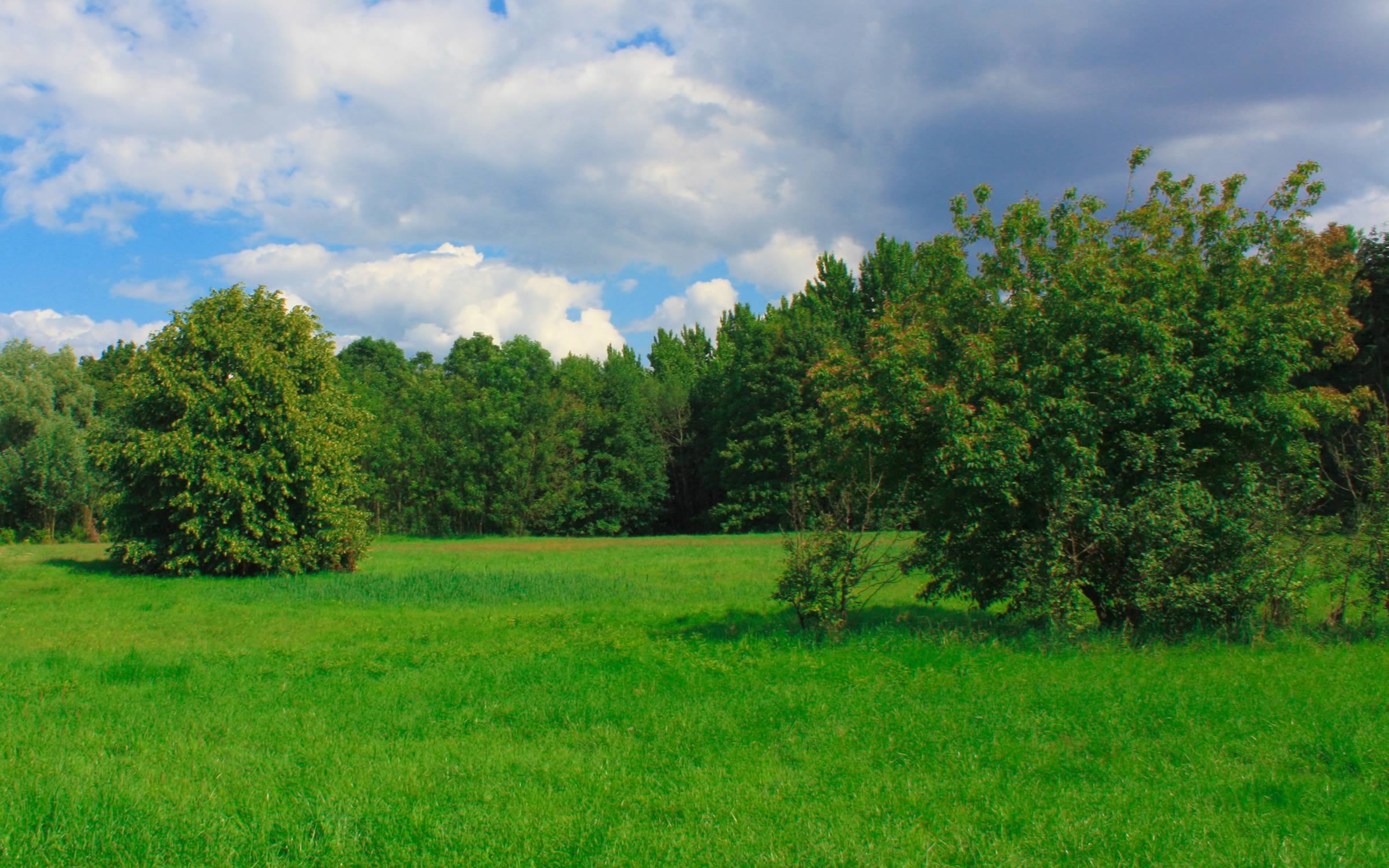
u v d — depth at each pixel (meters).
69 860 5.57
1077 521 13.75
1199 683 9.79
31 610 20.91
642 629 16.38
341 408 32.81
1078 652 12.19
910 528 15.19
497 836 5.82
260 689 11.15
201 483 28.94
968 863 5.41
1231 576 13.14
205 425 29.69
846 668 11.25
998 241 15.79
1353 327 15.99
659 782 7.00
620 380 70.69
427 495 65.56
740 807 6.31
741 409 59.88
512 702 10.07
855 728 8.41
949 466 13.64
